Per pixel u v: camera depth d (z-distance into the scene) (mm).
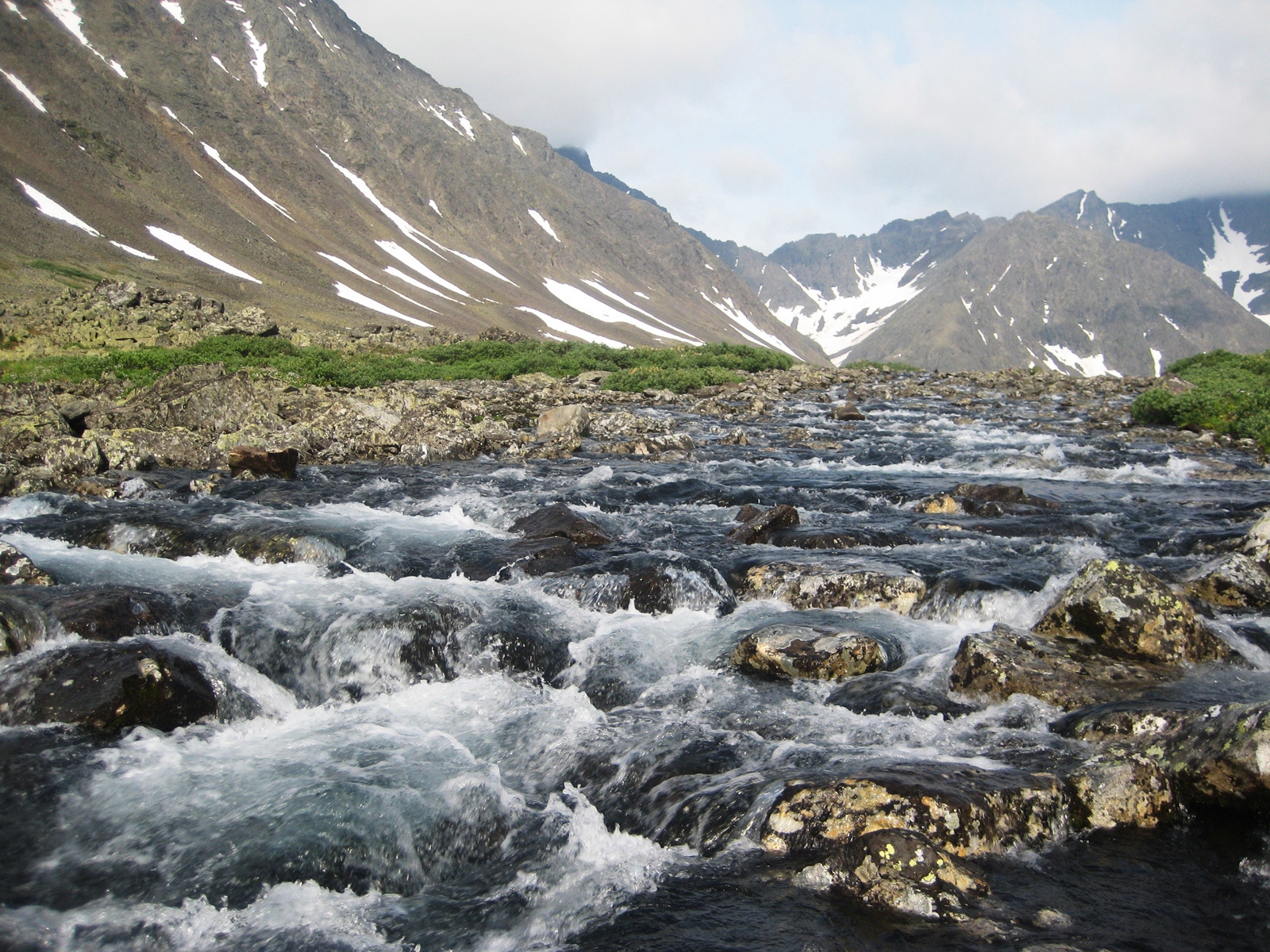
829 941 4262
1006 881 4762
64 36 164375
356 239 186000
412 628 8508
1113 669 7391
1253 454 20875
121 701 6586
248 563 10953
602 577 9977
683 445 21422
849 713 7043
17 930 4578
